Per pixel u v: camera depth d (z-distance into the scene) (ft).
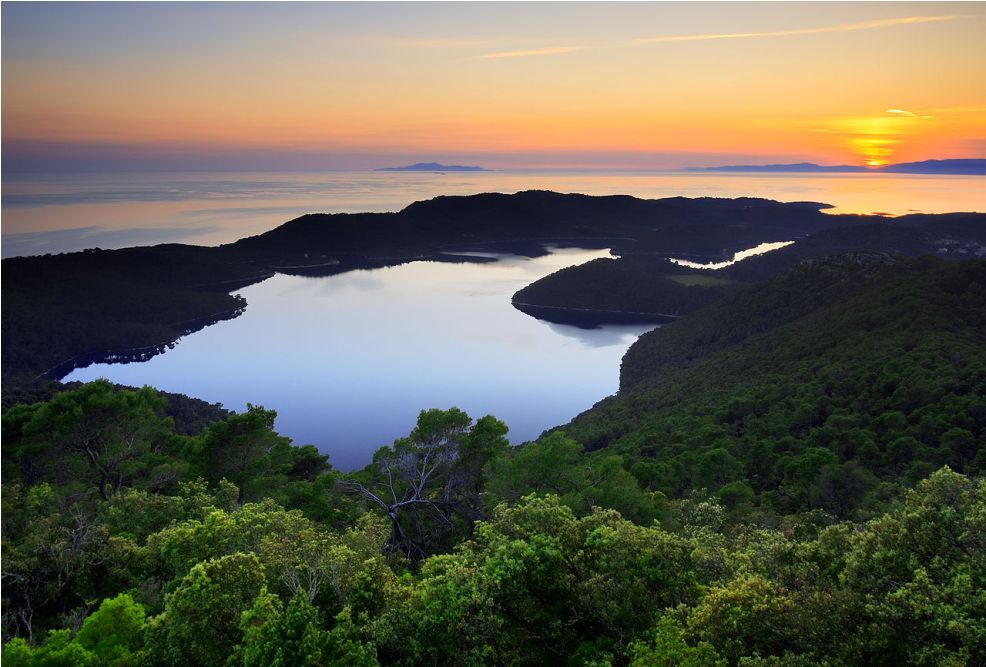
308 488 114.01
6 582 67.62
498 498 102.47
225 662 49.96
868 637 44.29
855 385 260.01
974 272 380.99
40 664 48.47
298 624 48.21
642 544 63.16
